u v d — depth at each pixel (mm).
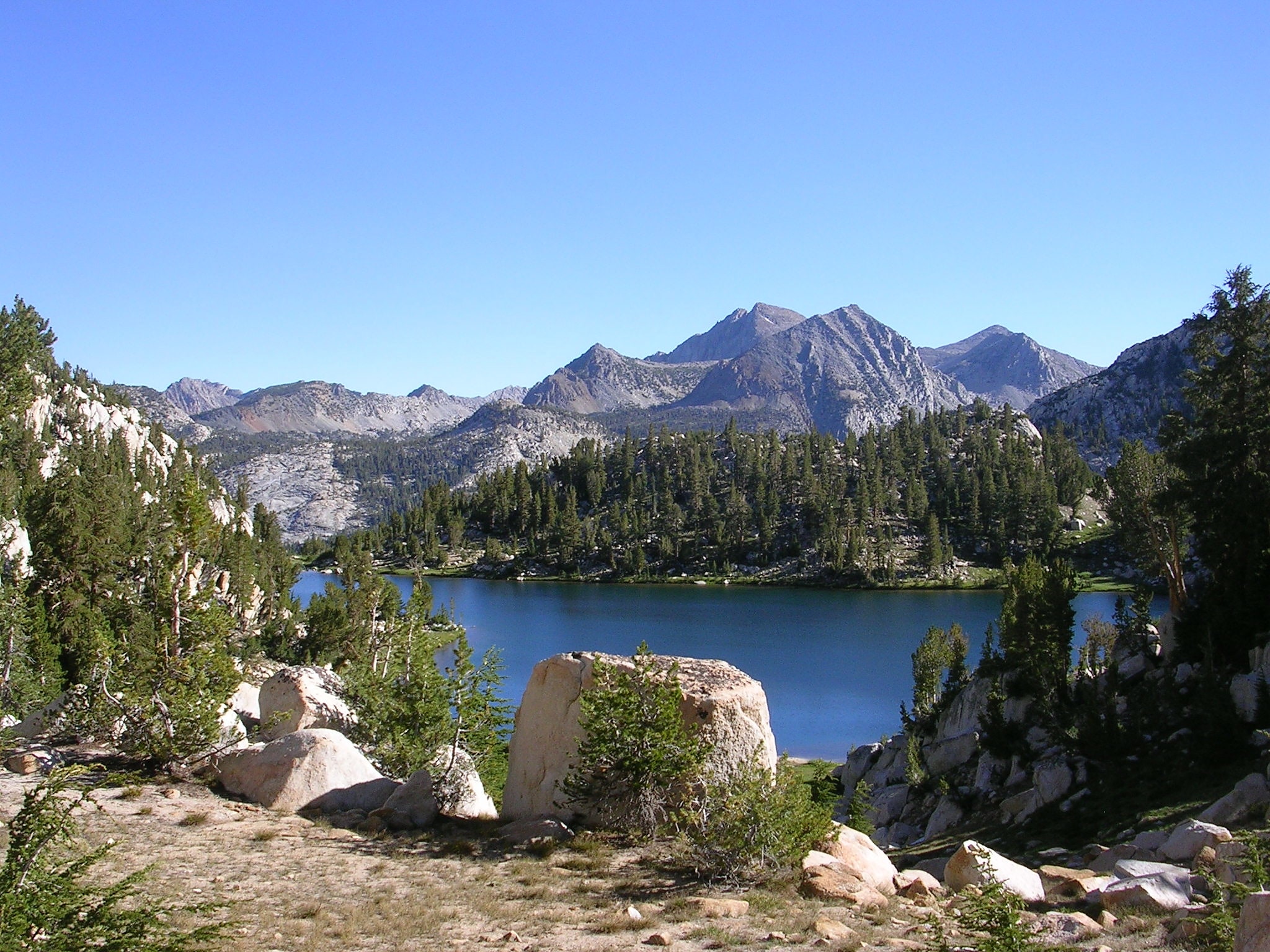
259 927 14961
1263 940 11250
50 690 44344
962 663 61656
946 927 16500
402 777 29406
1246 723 36125
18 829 11164
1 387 86250
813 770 60562
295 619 91562
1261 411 48250
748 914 16891
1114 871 21234
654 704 22375
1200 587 57438
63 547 57188
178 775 25516
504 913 16375
